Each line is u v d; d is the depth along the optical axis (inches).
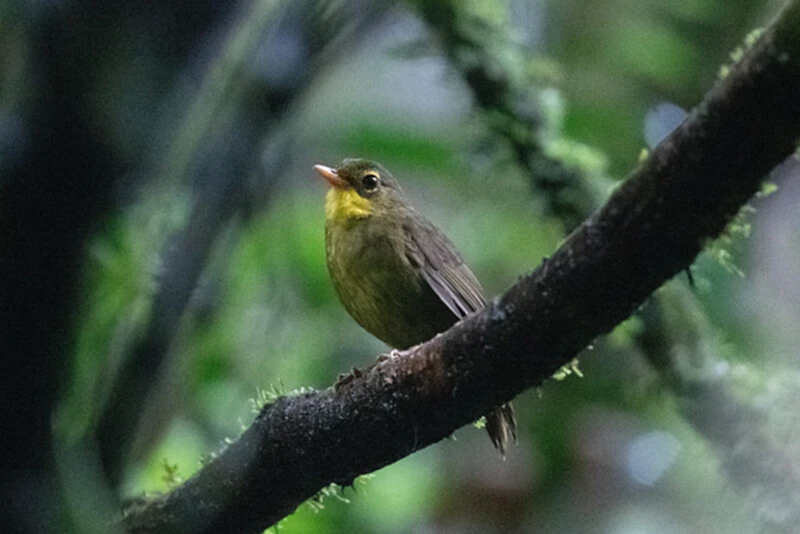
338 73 524.1
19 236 204.2
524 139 419.2
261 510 269.6
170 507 271.4
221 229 317.7
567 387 513.7
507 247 547.8
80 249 207.6
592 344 228.2
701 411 373.1
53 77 204.1
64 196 205.5
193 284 312.0
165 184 244.1
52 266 205.8
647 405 468.1
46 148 204.2
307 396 262.5
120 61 211.0
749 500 359.6
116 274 283.7
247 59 294.7
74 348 213.6
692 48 529.7
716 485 480.4
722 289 470.3
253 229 434.6
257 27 297.6
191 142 245.6
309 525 414.0
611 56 535.2
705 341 384.2
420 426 248.2
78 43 204.4
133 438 294.4
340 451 257.3
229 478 267.1
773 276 497.7
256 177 335.6
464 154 436.5
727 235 245.9
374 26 396.2
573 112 531.5
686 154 192.7
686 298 388.5
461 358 233.9
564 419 517.7
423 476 479.8
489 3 425.7
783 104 181.3
